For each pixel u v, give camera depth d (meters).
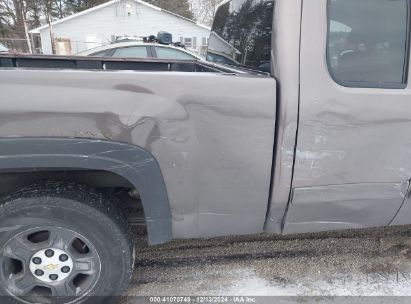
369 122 1.98
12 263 1.96
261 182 1.99
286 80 1.86
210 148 1.87
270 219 2.13
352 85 1.94
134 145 1.80
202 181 1.93
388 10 1.97
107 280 2.00
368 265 2.70
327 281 2.52
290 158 1.94
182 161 1.87
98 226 1.89
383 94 1.96
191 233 2.08
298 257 2.78
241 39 2.61
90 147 1.75
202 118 1.82
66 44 27.05
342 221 2.24
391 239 3.03
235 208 2.04
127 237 2.01
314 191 2.04
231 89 1.82
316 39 1.87
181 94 1.78
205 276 2.54
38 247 1.91
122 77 1.74
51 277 1.96
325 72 1.89
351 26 1.92
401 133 2.04
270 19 2.07
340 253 2.83
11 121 1.65
